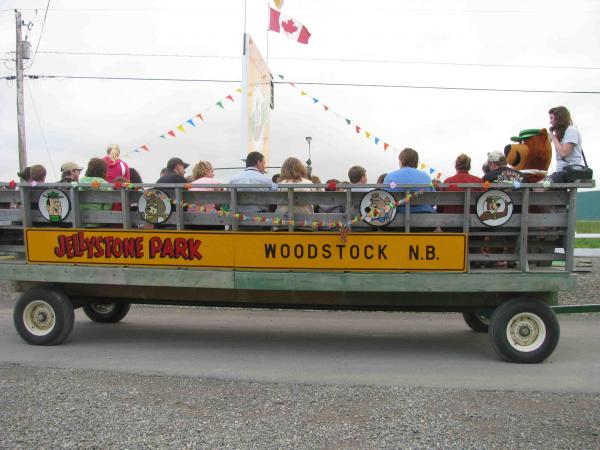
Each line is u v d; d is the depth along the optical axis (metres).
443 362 5.45
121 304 7.30
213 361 5.46
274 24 9.39
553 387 4.59
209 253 5.59
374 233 5.36
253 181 5.64
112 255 5.77
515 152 6.09
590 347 6.03
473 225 5.34
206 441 3.45
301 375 4.96
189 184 5.51
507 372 5.07
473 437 3.52
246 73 8.57
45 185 5.80
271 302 5.87
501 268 5.55
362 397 4.30
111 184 5.66
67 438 3.49
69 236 5.86
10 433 3.57
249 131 8.84
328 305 5.84
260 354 5.77
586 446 3.39
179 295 5.98
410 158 5.61
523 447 3.38
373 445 3.40
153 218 5.69
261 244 5.50
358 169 6.41
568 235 5.29
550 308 5.39
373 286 5.36
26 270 5.96
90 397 4.26
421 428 3.66
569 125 5.86
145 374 4.95
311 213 5.52
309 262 5.45
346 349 6.00
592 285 8.71
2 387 4.50
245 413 3.93
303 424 3.72
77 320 7.62
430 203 5.35
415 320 7.68
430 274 5.33
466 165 5.80
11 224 6.27
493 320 5.39
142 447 3.37
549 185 5.19
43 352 5.79
